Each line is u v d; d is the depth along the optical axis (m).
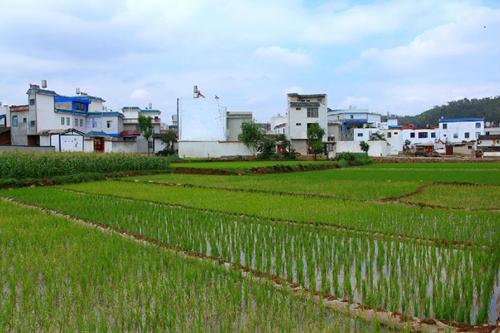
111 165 42.09
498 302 8.25
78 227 14.73
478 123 100.81
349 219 16.36
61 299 8.13
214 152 71.81
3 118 73.25
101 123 80.81
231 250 12.26
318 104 81.06
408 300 8.10
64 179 34.59
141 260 10.66
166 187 30.42
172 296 8.23
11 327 7.09
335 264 10.27
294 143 81.94
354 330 7.04
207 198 23.53
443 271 9.99
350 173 43.09
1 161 33.25
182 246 12.70
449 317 7.56
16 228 14.58
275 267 10.53
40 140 64.06
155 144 81.69
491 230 14.44
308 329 6.95
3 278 9.48
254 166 48.28
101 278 9.20
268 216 17.23
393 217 16.70
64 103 75.31
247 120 82.31
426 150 95.88
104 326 6.88
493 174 38.59
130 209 19.36
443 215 17.08
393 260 10.41
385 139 91.00
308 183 31.77
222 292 8.41
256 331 6.94
